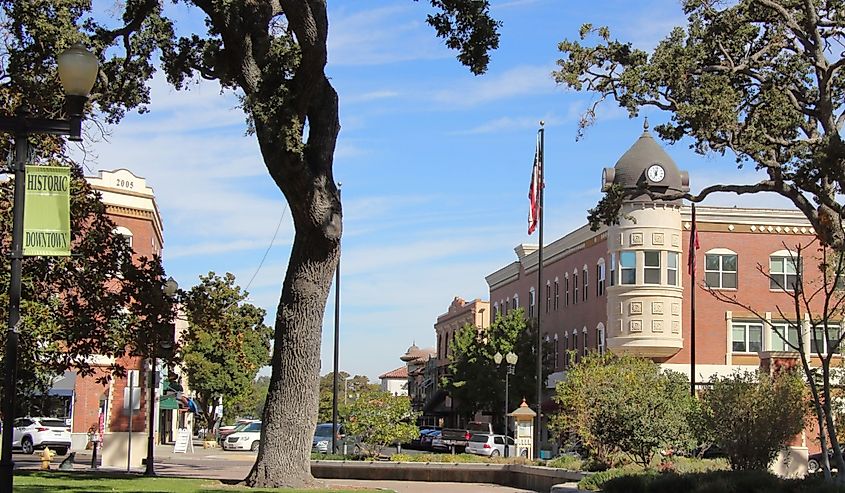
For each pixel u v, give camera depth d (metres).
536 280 68.69
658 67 26.38
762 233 53.00
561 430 32.56
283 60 18.62
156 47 21.17
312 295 18.59
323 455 34.12
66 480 19.42
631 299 51.84
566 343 61.41
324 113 18.56
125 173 48.75
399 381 154.50
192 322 26.05
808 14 27.31
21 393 29.77
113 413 39.12
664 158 52.34
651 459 24.88
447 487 27.80
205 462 38.44
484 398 64.56
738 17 27.62
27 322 21.67
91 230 23.78
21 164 11.54
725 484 17.84
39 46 20.23
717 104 25.89
